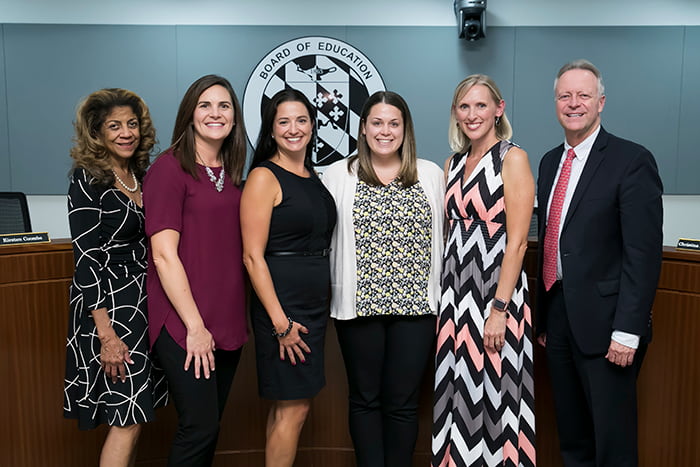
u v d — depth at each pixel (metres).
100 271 1.76
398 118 1.86
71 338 1.84
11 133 5.04
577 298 1.79
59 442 2.20
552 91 5.03
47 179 5.09
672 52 5.01
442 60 5.02
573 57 5.02
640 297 1.70
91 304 1.74
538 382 2.22
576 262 1.80
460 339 1.88
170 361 1.74
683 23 5.01
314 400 2.35
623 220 1.73
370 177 1.90
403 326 1.93
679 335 2.00
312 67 4.99
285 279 1.82
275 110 1.84
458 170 1.93
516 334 1.82
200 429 1.76
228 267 1.80
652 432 2.08
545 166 1.98
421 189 1.92
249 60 4.98
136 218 1.83
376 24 5.01
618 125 5.09
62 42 4.97
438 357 1.92
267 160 1.89
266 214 1.78
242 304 1.85
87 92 5.01
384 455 2.01
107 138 1.80
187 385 1.73
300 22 5.00
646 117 5.07
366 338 1.93
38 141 5.05
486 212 1.83
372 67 5.00
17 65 4.98
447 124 5.07
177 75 5.00
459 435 1.88
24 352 2.12
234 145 1.84
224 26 4.95
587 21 5.02
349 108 5.03
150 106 5.02
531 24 5.01
